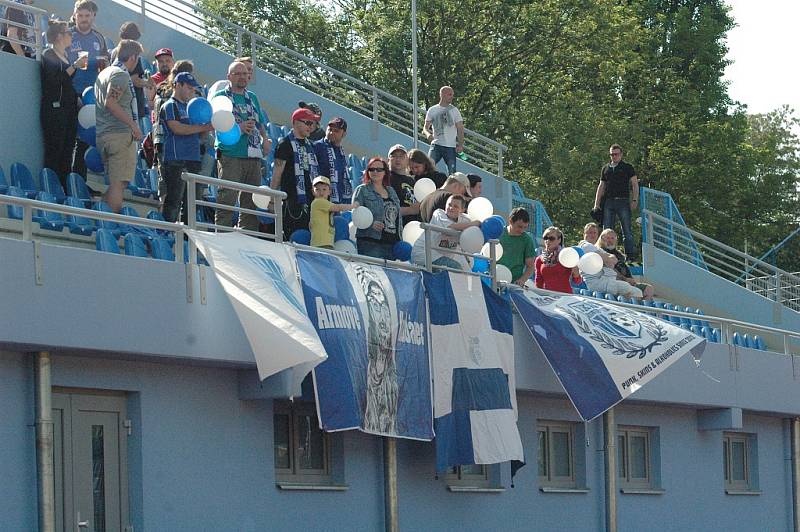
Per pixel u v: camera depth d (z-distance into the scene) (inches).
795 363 1711.4
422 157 1315.2
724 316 2010.3
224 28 2405.3
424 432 1143.0
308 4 3297.2
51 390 931.3
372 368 1090.7
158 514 991.0
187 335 984.3
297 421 1136.2
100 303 929.5
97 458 968.3
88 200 1169.4
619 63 3238.2
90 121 1229.1
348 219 1229.1
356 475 1162.6
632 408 1517.0
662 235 2053.4
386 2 3097.9
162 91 1139.3
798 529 1754.4
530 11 3056.1
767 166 3752.5
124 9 1747.0
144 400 991.6
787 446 1763.0
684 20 3597.4
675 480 1573.6
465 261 1250.0
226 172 1147.9
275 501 1085.1
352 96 2802.7
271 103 1857.8
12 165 1179.3
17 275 881.5
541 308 1316.4
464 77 3038.9
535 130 3036.4
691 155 3435.0
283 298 979.3
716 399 1571.1
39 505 909.2
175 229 981.2
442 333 1184.2
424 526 1226.0
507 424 1226.0
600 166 3038.9
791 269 3639.3
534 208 2066.9
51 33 1235.9
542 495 1382.9
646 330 1332.4
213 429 1039.6
